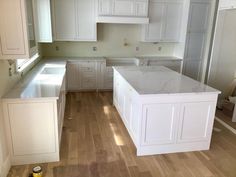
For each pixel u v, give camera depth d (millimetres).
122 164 2576
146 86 2773
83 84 5367
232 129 3566
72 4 4871
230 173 2467
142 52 5918
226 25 4086
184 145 2834
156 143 2734
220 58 4324
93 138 3170
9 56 2275
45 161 2596
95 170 2459
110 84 5500
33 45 2795
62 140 3092
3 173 2264
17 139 2459
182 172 2461
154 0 5242
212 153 2854
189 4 5160
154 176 2387
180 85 2857
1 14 2164
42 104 2398
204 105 2697
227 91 4469
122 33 5652
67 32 5016
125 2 5000
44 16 4184
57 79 3199
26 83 2936
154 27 5445
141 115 2564
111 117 3918
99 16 4918
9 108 2346
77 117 3904
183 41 5480
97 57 5590
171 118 2664
